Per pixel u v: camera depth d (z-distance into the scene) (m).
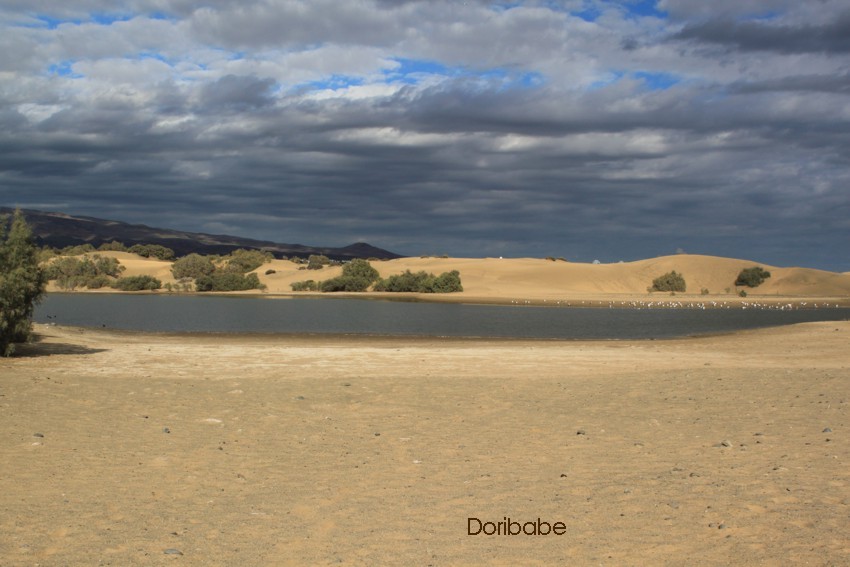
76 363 26.17
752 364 27.47
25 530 8.35
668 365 27.16
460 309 96.00
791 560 7.33
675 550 7.70
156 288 147.75
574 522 8.64
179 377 22.44
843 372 22.95
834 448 12.15
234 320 66.62
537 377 22.73
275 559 7.57
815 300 132.38
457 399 17.95
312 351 32.47
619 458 11.73
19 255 28.06
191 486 10.20
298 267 188.12
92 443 12.79
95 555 7.62
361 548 7.89
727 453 11.95
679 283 158.12
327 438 13.38
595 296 138.62
